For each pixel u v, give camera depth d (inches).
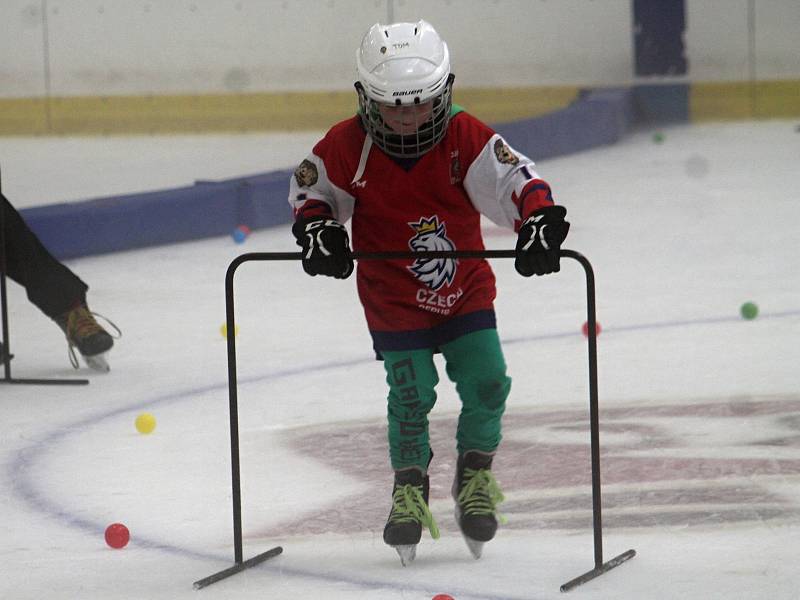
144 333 752.3
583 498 431.8
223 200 1136.2
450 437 513.0
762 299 780.0
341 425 539.8
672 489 437.1
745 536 389.4
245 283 912.9
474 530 372.8
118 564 386.0
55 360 693.9
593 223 1131.3
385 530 370.9
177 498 449.7
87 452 512.7
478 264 375.9
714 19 1934.1
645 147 1712.6
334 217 379.2
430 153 360.2
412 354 373.1
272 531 413.1
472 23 1964.8
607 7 1946.4
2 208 634.2
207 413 568.7
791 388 571.2
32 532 418.0
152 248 1087.0
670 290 821.9
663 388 579.5
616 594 346.3
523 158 362.9
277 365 658.8
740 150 1628.9
